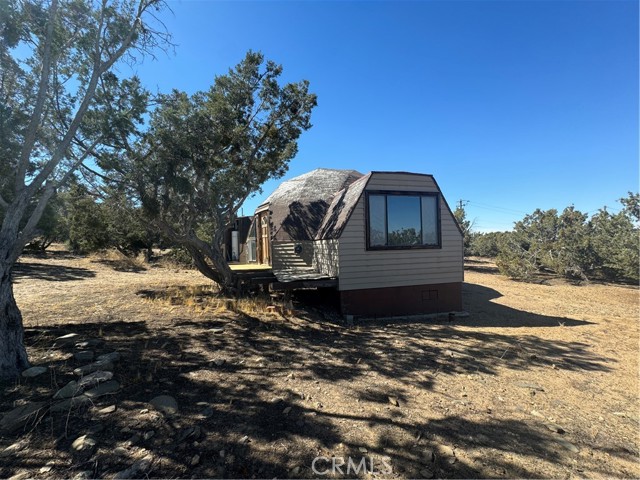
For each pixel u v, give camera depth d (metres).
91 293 9.89
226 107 8.46
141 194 7.34
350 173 15.12
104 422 3.24
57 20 5.58
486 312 10.61
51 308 7.73
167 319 7.27
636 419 3.87
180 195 8.11
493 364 5.57
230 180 8.99
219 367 4.86
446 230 10.49
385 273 9.73
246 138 9.70
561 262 18.89
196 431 3.18
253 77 9.75
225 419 3.45
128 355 5.03
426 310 10.16
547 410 4.01
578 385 4.81
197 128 7.86
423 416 3.72
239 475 2.65
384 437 3.27
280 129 10.38
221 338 6.23
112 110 6.93
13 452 2.75
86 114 6.80
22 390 3.79
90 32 5.92
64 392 3.71
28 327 6.17
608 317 9.94
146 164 7.32
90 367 4.41
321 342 6.54
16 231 4.45
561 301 12.69
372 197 9.66
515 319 9.62
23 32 5.33
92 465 2.65
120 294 9.82
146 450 2.87
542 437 3.41
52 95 6.16
